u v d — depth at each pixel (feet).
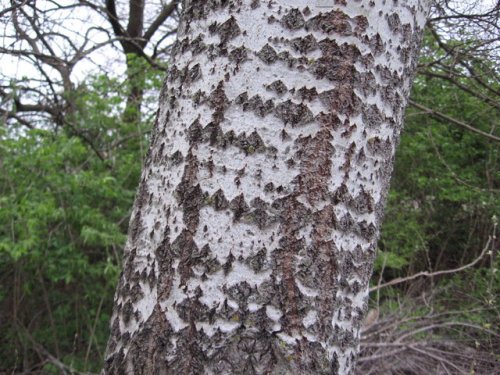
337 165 2.48
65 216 10.61
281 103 2.47
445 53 10.69
